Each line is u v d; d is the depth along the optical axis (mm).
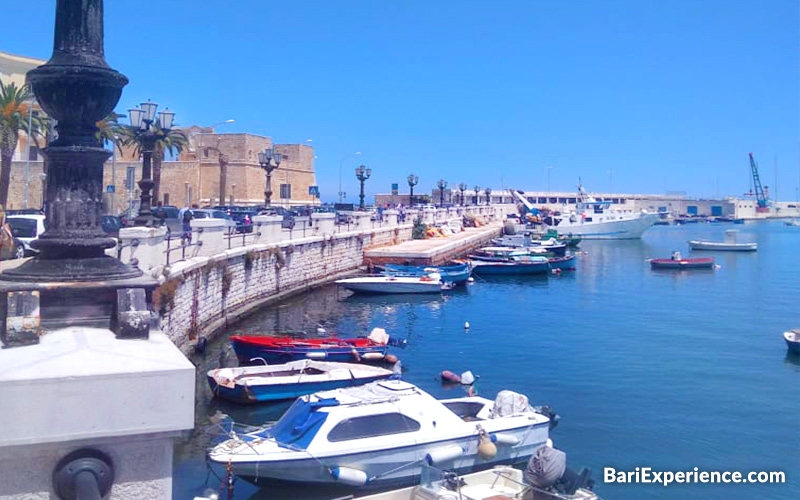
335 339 25516
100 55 3947
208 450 13695
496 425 15047
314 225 46719
